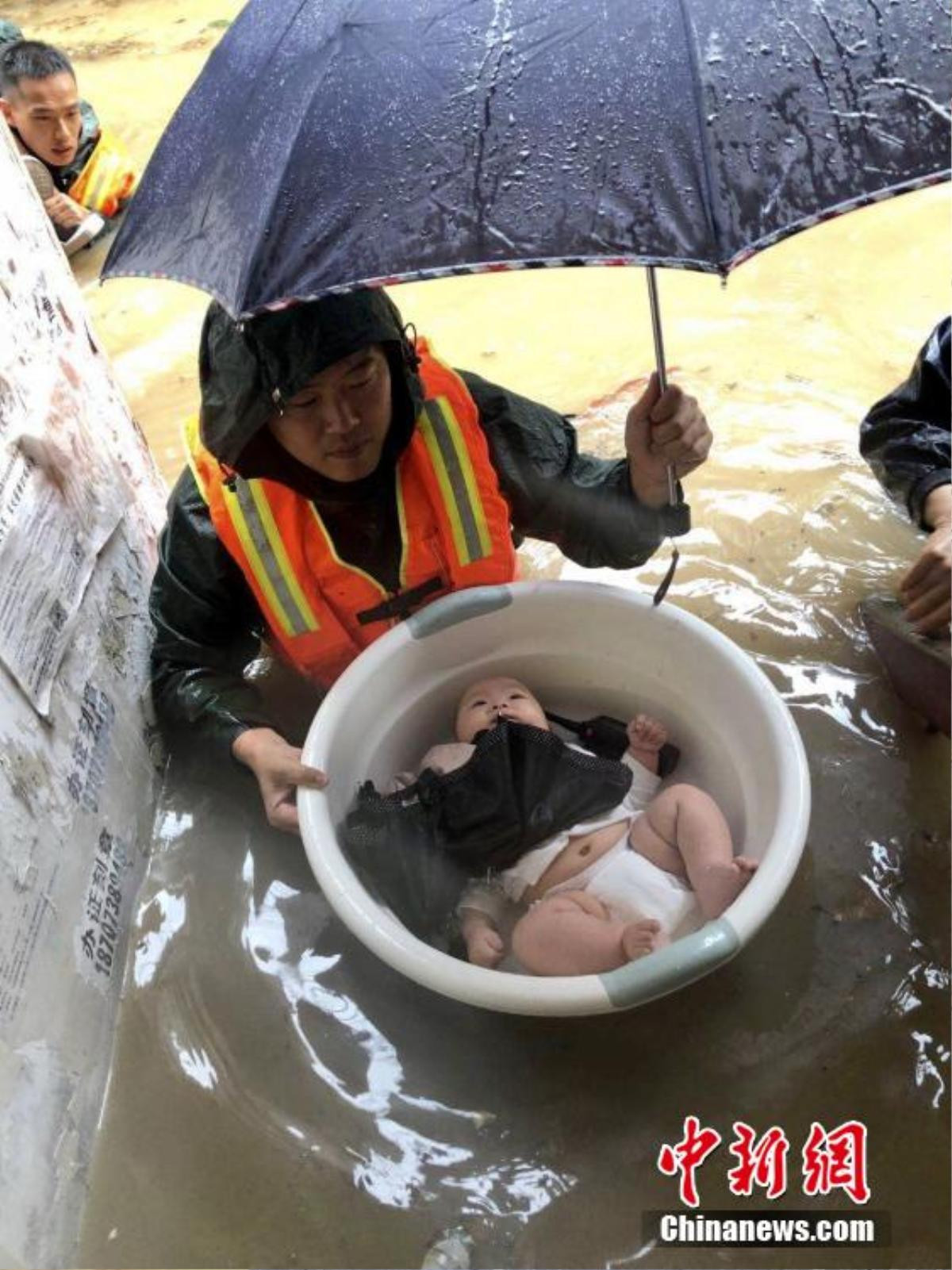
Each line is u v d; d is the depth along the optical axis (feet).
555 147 3.13
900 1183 3.95
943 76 3.04
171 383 8.30
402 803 4.71
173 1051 4.47
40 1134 3.84
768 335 7.85
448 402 4.86
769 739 4.55
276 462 4.64
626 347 7.93
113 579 5.32
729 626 5.91
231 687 5.24
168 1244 3.98
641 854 4.74
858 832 4.94
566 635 5.30
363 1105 4.28
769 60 3.08
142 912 4.93
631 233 3.00
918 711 5.34
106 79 12.78
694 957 3.81
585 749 5.26
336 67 3.46
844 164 2.98
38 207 5.71
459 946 4.73
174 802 5.34
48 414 4.97
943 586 4.82
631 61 3.13
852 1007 4.39
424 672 5.23
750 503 6.56
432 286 8.80
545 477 5.24
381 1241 3.94
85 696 4.79
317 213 3.30
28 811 4.16
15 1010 3.84
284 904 4.91
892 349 7.60
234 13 14.06
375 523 5.04
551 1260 3.87
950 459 5.47
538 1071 4.33
